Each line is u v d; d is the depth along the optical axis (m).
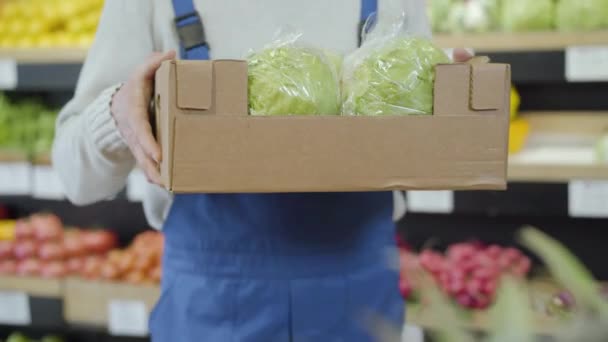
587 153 2.38
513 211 2.22
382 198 1.28
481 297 2.08
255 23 1.24
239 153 0.87
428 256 2.34
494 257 2.36
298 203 1.19
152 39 1.25
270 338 1.20
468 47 2.24
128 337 2.93
